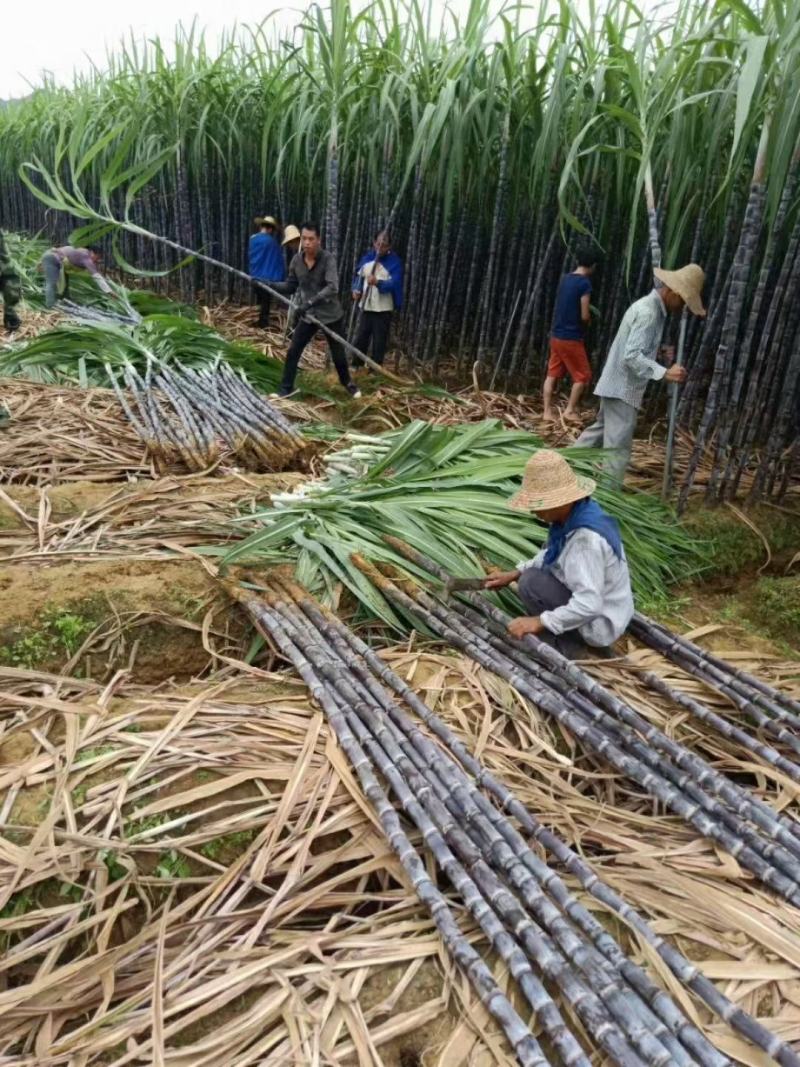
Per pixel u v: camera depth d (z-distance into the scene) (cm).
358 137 741
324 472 464
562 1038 164
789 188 388
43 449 458
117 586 305
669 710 282
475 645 298
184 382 591
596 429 492
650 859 216
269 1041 171
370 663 279
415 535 359
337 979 183
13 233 1555
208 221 1005
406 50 692
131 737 239
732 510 462
